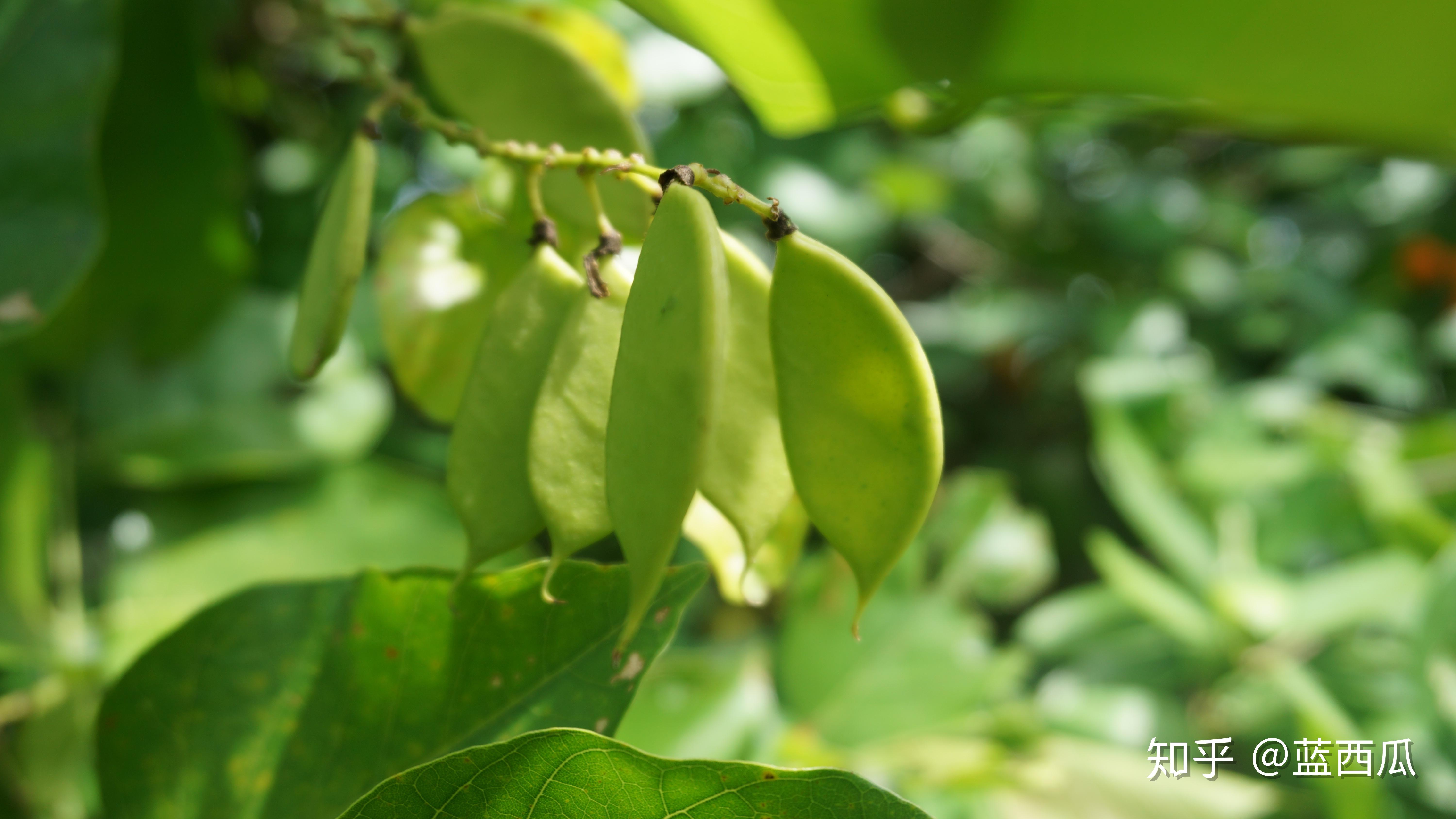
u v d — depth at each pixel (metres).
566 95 0.37
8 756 0.43
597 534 0.33
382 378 0.64
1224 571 0.75
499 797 0.33
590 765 0.33
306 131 0.69
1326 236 1.20
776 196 0.80
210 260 0.54
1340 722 0.59
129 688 0.37
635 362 0.31
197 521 0.53
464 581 0.36
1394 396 1.04
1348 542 0.82
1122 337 1.01
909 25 0.35
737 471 0.33
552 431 0.33
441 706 0.36
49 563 0.47
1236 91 0.32
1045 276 1.14
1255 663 0.71
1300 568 0.83
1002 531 0.71
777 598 0.78
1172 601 0.73
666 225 0.31
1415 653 0.61
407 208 0.37
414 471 0.67
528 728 0.35
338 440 0.56
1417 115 0.31
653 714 0.52
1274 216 1.22
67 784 0.43
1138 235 1.10
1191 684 0.78
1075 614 0.84
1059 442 1.12
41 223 0.42
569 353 0.33
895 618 0.64
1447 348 1.09
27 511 0.46
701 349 0.30
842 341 0.32
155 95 0.50
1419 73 0.30
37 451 0.47
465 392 0.33
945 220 1.08
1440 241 1.14
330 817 0.36
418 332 0.37
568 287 0.34
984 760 0.57
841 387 0.32
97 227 0.42
